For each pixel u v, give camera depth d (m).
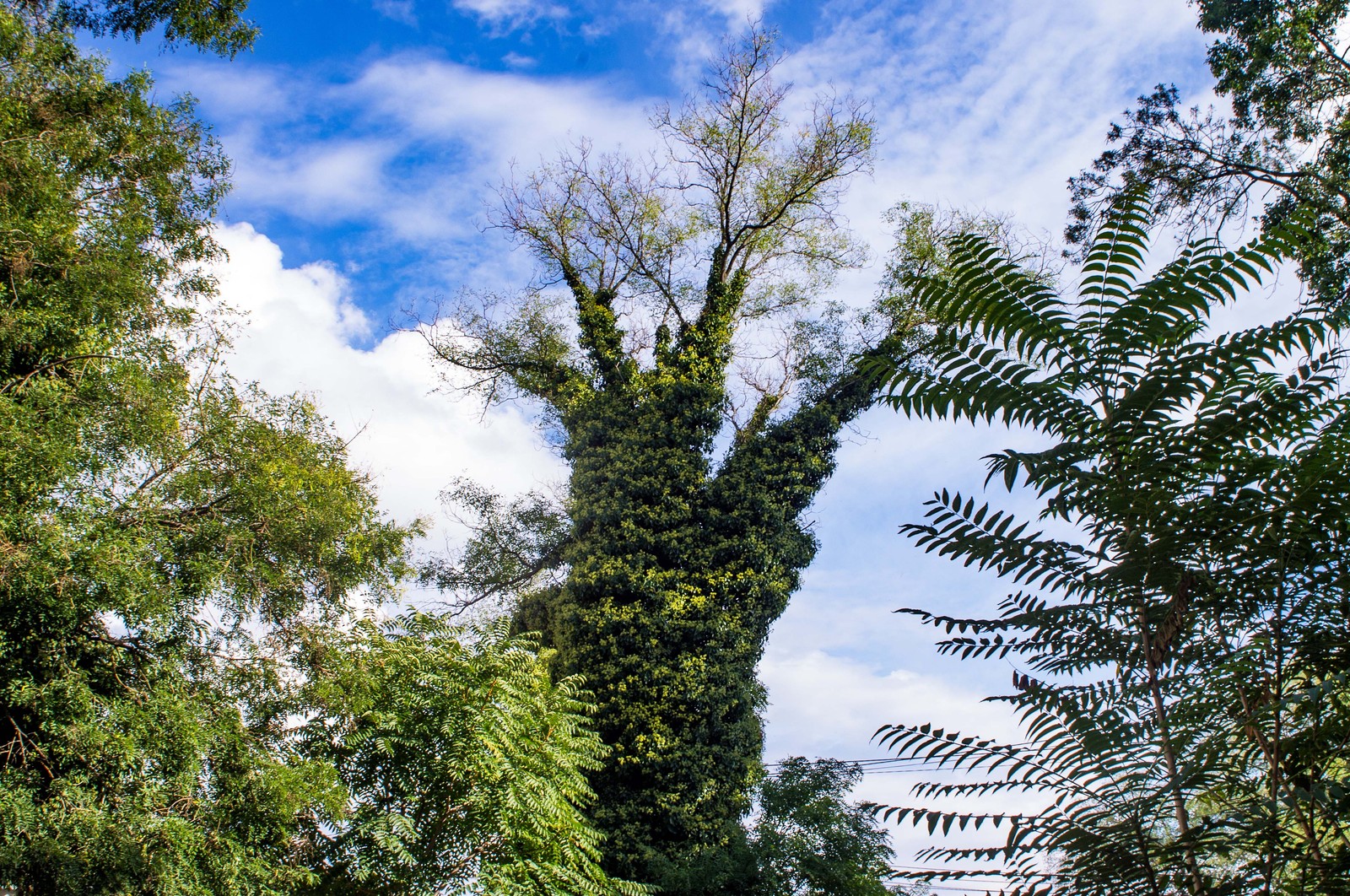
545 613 15.66
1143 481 2.59
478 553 17.72
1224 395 2.63
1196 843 2.45
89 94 11.00
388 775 8.95
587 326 17.53
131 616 8.12
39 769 7.73
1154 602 2.70
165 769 7.86
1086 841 2.57
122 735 7.48
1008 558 2.81
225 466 9.69
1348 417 2.47
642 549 14.68
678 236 18.95
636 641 13.81
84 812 7.19
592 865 9.28
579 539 15.39
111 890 7.05
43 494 8.00
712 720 13.63
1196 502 2.54
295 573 9.76
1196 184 13.05
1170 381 2.54
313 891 8.33
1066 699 2.85
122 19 11.84
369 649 9.70
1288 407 2.53
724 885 11.77
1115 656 2.85
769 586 14.80
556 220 18.70
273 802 8.05
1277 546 2.51
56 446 7.96
